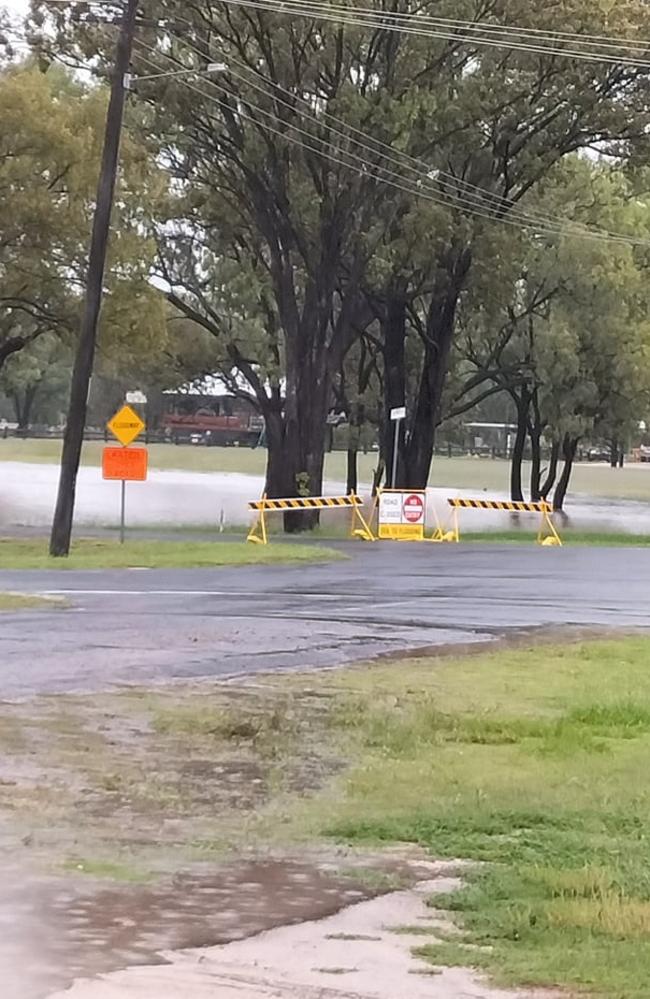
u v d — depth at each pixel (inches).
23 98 1620.3
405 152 1793.8
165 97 1722.4
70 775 418.0
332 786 413.4
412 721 510.6
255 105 1748.3
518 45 1802.4
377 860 337.7
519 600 976.3
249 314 2252.7
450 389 2576.3
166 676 605.9
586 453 6353.3
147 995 243.9
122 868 325.7
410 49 1785.2
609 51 1820.9
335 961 265.0
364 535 1753.2
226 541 1530.5
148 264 1804.9
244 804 389.1
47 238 1694.1
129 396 1456.7
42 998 240.7
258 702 546.0
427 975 257.0
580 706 549.0
